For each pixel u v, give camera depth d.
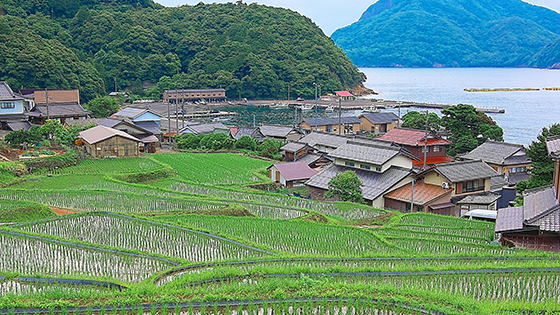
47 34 177.38
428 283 19.80
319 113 146.62
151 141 66.81
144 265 23.11
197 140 75.38
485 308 16.31
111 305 16.78
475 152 61.06
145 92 177.12
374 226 35.22
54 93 99.81
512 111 129.75
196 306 16.88
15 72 125.88
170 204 37.50
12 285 19.94
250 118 134.38
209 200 39.28
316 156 60.56
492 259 23.83
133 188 42.84
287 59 198.75
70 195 38.59
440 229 33.84
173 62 195.75
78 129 63.16
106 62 181.50
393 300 16.89
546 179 41.50
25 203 34.28
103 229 29.36
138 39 193.50
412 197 40.56
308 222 32.75
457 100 165.50
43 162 47.91
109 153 56.91
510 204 44.16
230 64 190.00
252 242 27.48
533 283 19.70
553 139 34.22
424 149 59.53
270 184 49.91
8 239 26.23
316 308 16.95
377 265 23.03
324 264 23.16
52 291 17.67
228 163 60.38
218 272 20.19
